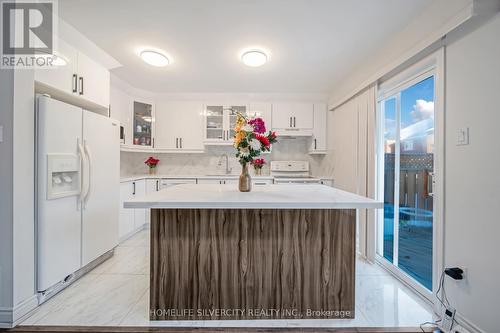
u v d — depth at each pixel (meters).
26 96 1.75
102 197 2.56
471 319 1.57
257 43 2.50
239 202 1.48
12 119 1.65
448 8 1.67
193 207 1.48
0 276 1.64
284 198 1.63
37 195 1.84
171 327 1.68
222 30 2.27
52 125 1.91
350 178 3.30
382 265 2.71
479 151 1.52
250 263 1.75
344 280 1.78
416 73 2.22
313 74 3.32
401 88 2.48
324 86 3.85
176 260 1.74
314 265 1.77
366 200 1.56
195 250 1.74
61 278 2.02
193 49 2.64
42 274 1.84
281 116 4.25
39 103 1.85
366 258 2.82
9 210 1.65
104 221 2.60
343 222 1.78
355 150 3.16
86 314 1.79
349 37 2.37
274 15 2.05
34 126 1.83
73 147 2.14
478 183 1.53
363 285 2.28
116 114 3.59
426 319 1.78
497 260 1.42
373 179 2.71
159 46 2.57
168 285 1.74
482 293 1.50
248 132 1.92
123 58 2.86
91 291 2.11
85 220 2.30
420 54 2.00
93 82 2.52
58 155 1.96
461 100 1.65
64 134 2.04
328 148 4.25
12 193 1.65
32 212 1.80
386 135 2.91
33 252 1.81
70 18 2.08
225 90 4.11
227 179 4.10
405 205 2.86
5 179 1.65
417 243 2.88
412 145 2.77
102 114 2.80
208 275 1.75
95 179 2.44
